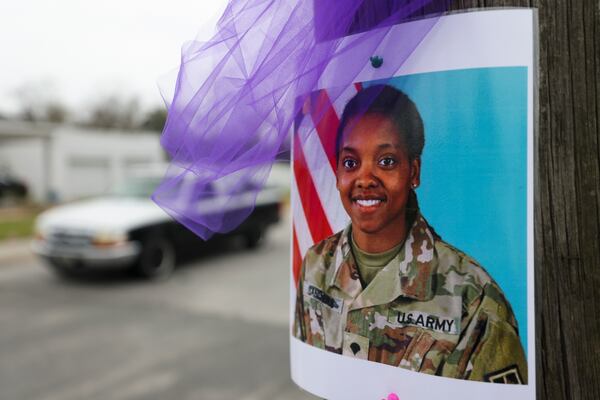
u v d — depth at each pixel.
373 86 1.06
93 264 7.10
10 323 5.58
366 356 1.10
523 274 0.96
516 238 0.96
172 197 1.15
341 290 1.14
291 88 1.04
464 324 1.00
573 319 0.96
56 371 4.21
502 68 0.96
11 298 6.69
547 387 0.97
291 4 1.01
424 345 1.04
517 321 0.97
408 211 1.04
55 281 7.68
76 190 24.52
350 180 1.10
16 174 24.72
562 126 0.96
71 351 4.68
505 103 0.96
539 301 0.96
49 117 44.12
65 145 23.75
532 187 0.95
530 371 0.97
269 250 10.45
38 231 7.53
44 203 22.62
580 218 0.95
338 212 1.13
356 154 1.09
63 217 7.43
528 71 0.95
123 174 26.64
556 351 0.97
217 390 3.83
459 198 0.99
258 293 6.88
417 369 1.04
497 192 0.97
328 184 1.14
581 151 0.95
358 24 1.04
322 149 1.15
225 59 1.01
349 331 1.12
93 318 5.74
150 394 3.77
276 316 5.81
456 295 1.00
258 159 1.06
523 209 0.96
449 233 1.00
